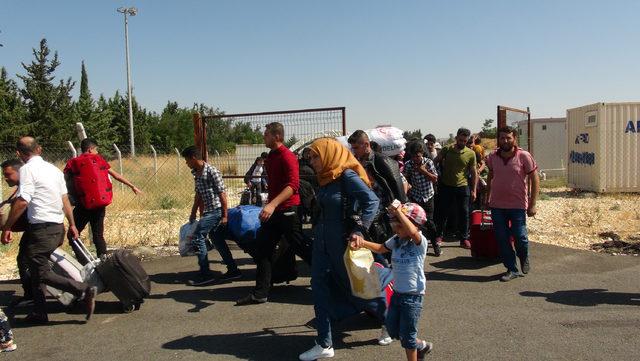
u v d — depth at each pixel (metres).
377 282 4.31
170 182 16.69
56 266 5.43
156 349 4.57
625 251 7.81
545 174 20.20
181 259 8.06
